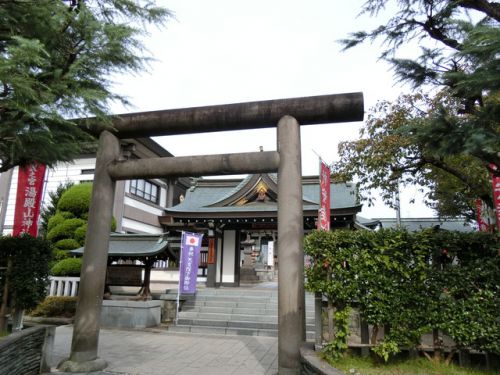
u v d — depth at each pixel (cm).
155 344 898
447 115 433
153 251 1196
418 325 496
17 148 427
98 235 691
